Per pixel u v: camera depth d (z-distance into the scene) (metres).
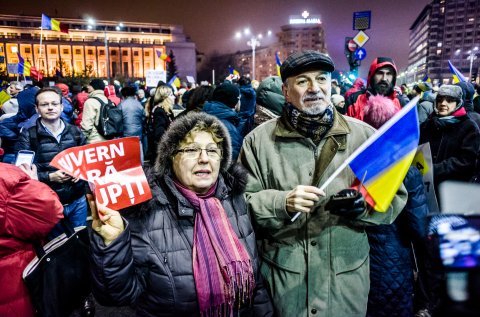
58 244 1.80
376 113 2.27
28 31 86.00
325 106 1.68
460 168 3.06
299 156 1.77
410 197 1.99
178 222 1.58
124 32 90.81
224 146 1.69
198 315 1.53
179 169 1.60
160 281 1.50
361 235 1.78
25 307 1.68
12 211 1.57
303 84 1.67
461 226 0.73
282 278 1.76
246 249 1.65
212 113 3.45
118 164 1.47
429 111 6.16
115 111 5.62
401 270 2.06
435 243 0.74
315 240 1.72
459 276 0.71
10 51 81.94
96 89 6.50
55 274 1.74
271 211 1.65
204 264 1.51
